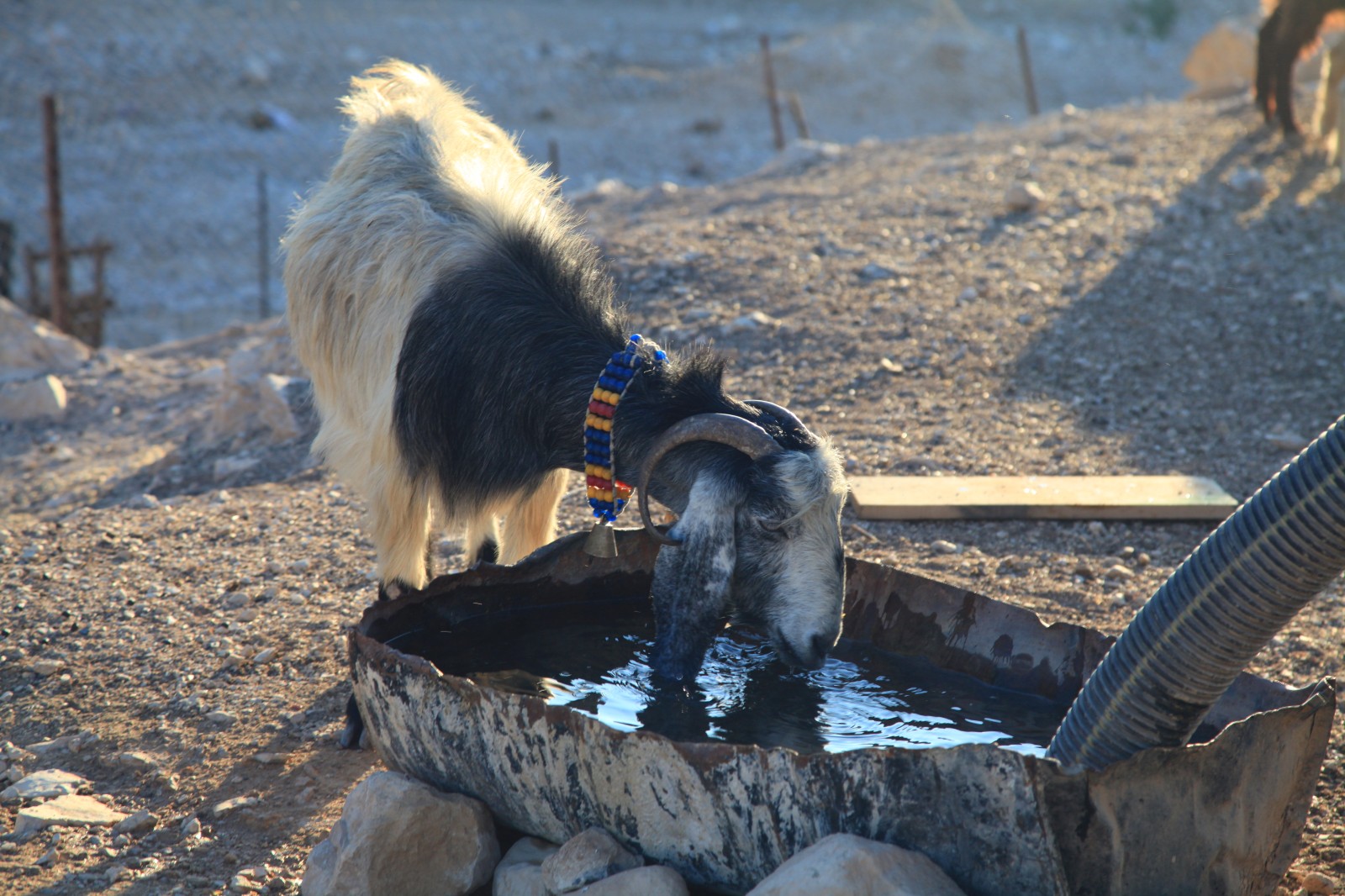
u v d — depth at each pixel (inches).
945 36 1889.8
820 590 178.1
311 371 247.9
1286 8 607.8
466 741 166.7
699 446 185.8
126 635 257.3
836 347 423.5
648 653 210.2
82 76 1398.9
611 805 158.2
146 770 208.4
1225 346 424.8
